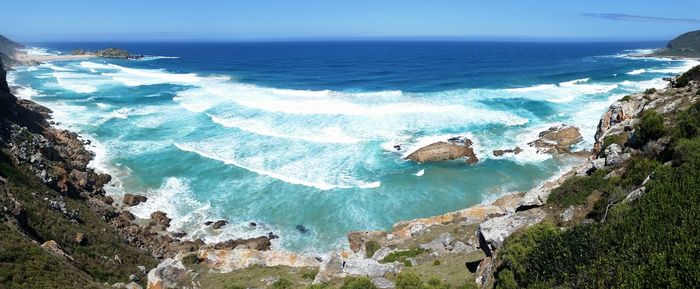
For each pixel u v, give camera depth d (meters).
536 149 52.25
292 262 29.36
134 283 28.16
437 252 27.42
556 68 139.25
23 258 24.70
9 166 36.81
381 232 34.81
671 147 22.03
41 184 37.69
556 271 14.82
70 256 29.23
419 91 89.19
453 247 27.69
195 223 39.28
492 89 91.06
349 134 58.31
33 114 62.12
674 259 12.49
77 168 47.75
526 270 15.89
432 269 23.31
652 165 21.30
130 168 49.91
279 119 65.25
